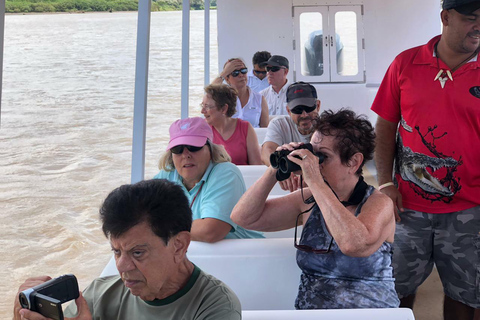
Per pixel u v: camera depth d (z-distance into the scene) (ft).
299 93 10.89
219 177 7.62
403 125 7.88
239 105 16.84
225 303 4.35
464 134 7.36
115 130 39.96
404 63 7.79
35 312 3.83
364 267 5.89
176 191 4.28
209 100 11.75
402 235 7.97
